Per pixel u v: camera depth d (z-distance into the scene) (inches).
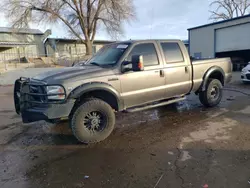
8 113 244.7
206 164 113.3
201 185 95.5
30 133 174.2
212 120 186.2
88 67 162.7
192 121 186.7
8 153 137.8
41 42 1316.4
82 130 143.9
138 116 210.7
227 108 223.8
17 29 1139.9
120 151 135.2
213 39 783.7
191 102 259.9
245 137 146.2
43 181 105.3
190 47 892.0
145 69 169.9
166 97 189.8
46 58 1168.8
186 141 144.7
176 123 183.8
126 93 160.6
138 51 170.1
